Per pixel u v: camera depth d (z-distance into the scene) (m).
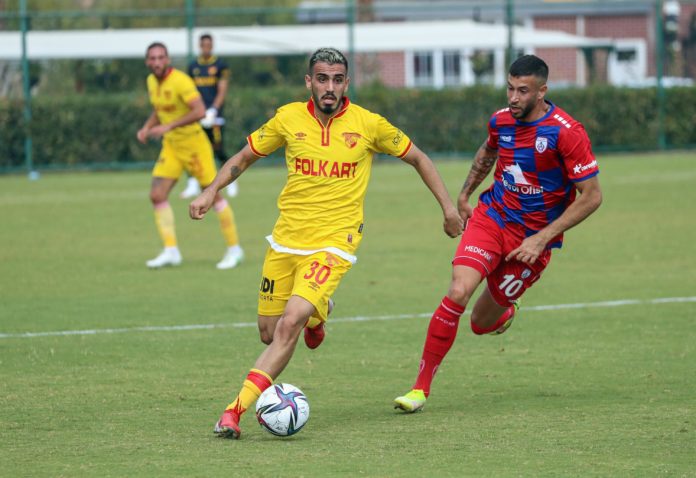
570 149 23.45
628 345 30.38
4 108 90.81
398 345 30.84
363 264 46.06
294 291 22.34
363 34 127.94
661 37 102.62
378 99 96.75
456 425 22.00
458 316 23.56
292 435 21.23
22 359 29.06
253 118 94.00
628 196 69.38
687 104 102.88
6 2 137.38
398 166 96.94
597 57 156.88
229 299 38.25
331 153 22.80
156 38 117.06
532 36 131.75
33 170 92.00
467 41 126.44
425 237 54.22
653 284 40.50
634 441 20.50
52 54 110.19
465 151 98.56
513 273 24.86
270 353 21.62
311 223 22.81
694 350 29.55
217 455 19.78
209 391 25.44
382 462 19.17
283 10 97.38
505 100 98.12
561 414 22.84
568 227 23.59
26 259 47.97
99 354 29.69
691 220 58.50
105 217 63.28
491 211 24.70
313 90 22.55
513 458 19.38
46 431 21.69
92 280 42.34
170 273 44.06
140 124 93.75
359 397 24.84
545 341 31.16
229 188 73.94
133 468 18.86
